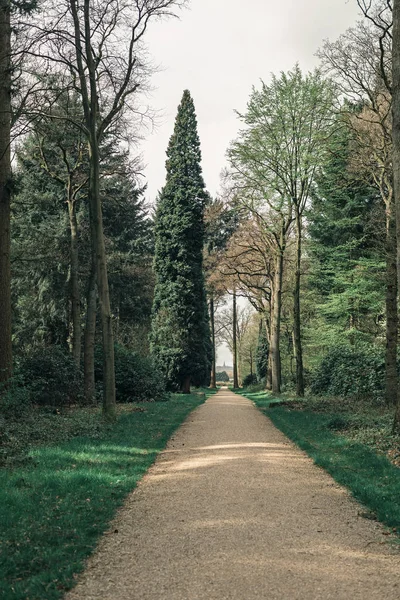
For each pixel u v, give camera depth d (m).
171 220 40.28
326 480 8.70
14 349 30.59
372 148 18.34
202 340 40.28
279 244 29.50
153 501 7.43
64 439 12.12
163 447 12.23
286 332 43.44
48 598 4.39
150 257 43.81
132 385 26.17
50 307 30.80
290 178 24.30
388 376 18.19
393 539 5.71
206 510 6.85
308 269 35.97
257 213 28.86
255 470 9.29
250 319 67.44
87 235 31.02
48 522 6.27
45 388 19.09
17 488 7.68
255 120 24.66
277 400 25.52
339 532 5.93
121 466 9.75
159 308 40.41
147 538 5.84
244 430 15.02
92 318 21.94
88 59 15.75
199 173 41.00
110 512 6.84
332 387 25.92
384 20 15.08
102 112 19.97
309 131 23.53
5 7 15.27
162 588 4.51
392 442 11.25
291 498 7.43
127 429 14.47
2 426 12.22
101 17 16.27
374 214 23.97
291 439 13.33
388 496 7.39
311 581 4.59
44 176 30.39
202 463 10.07
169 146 41.47
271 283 35.94
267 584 4.53
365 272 27.88
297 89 23.53
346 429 13.82
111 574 4.88
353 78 17.84
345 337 30.47
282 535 5.80
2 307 15.38
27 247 28.95
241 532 5.91
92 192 16.14
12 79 15.99
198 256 40.59
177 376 39.09
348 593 4.36
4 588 4.55
